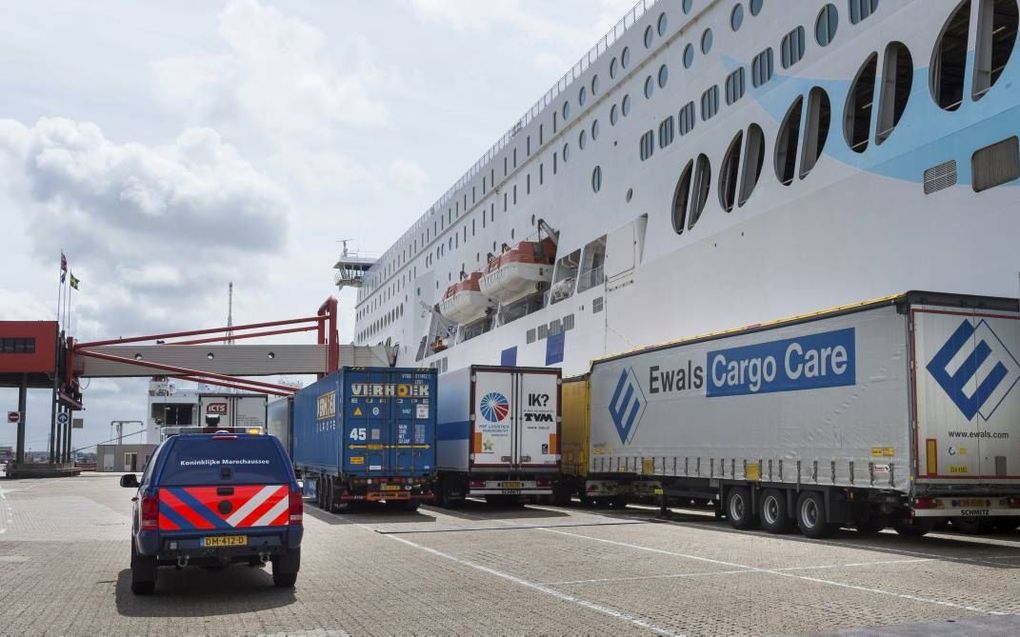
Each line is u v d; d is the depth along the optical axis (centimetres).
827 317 1547
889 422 1398
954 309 1405
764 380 1698
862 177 2220
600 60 3788
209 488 937
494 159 5009
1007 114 1828
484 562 1231
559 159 4162
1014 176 1802
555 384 2428
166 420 7881
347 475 2164
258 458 962
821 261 2342
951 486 1362
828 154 2358
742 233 2695
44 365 5303
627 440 2211
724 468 1802
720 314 2772
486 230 5109
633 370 2209
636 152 3438
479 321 5306
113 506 2478
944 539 1569
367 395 2202
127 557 1306
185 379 6278
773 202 2564
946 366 1387
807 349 1591
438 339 5941
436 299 6003
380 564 1214
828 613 824
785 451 1627
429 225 6259
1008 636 704
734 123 2820
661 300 3134
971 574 1095
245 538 939
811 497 1577
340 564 1216
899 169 2100
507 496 2703
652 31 3378
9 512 2248
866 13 2306
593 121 3834
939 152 1992
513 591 970
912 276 2034
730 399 1798
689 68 3112
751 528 1773
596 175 3794
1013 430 1417
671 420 2012
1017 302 1448
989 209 1848
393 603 897
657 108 3306
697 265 2922
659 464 2050
